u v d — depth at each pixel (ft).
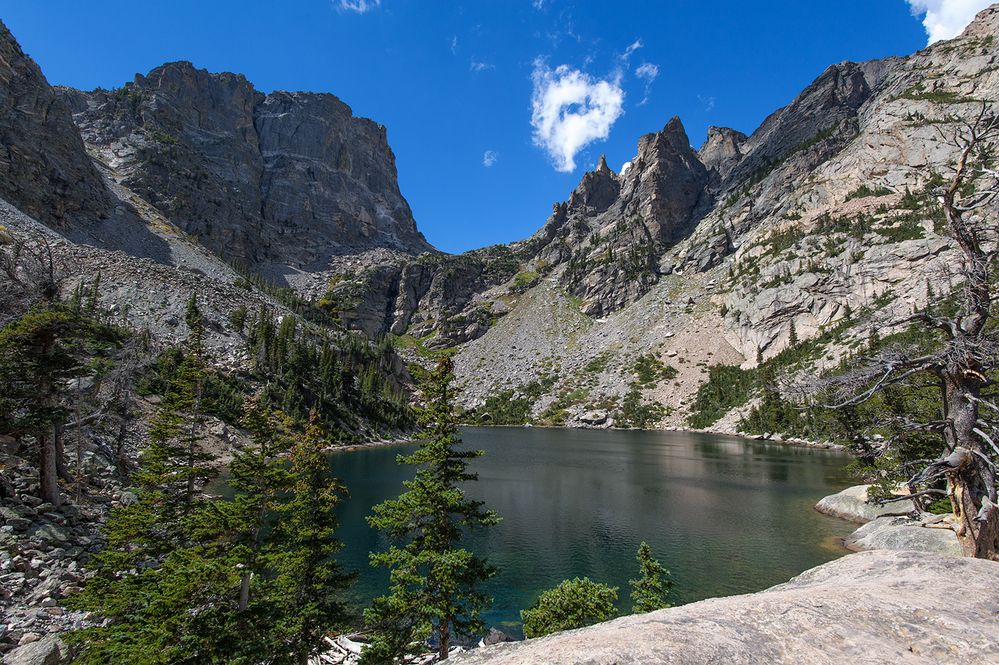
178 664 45.39
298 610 56.39
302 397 324.39
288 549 58.90
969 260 40.81
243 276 634.43
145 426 168.55
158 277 395.96
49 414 82.12
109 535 67.72
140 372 189.47
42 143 503.20
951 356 39.75
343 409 358.02
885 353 43.75
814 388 45.75
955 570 28.58
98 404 133.49
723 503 172.96
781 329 564.30
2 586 64.49
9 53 516.32
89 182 544.21
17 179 453.99
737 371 561.02
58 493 87.35
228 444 220.84
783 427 399.65
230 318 393.91
